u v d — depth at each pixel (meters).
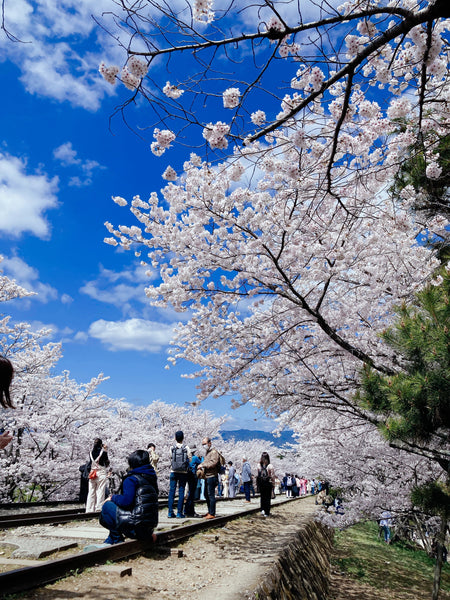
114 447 18.89
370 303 8.53
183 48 3.23
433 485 5.78
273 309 8.78
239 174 4.46
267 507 12.46
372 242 7.46
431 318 5.41
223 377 8.91
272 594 5.31
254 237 7.59
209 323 9.12
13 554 5.23
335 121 4.78
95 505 10.01
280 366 8.70
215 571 5.61
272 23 3.33
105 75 3.16
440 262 7.68
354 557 13.89
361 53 3.41
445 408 5.04
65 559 4.31
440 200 7.59
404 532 18.30
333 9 3.28
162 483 21.23
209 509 9.45
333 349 8.55
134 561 5.43
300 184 5.47
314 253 7.14
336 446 11.58
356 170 4.85
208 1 3.48
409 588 10.84
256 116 4.45
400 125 4.66
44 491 16.91
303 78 4.21
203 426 28.06
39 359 16.56
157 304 8.89
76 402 17.45
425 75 3.70
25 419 15.14
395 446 6.47
